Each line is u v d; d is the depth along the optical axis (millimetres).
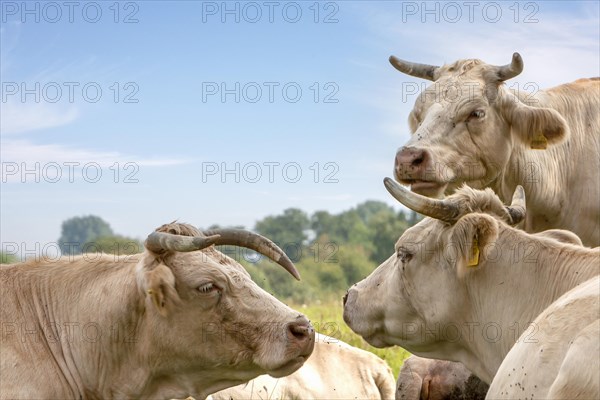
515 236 7230
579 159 9711
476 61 9469
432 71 9781
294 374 10062
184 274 6957
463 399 8805
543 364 5656
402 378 9016
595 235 9719
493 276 7195
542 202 9477
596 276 6438
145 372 7121
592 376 5199
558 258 7047
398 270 7637
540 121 9109
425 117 9203
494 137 9125
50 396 6918
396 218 51719
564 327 5707
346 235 58281
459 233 7031
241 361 7066
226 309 7031
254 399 9500
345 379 10492
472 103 9062
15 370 6844
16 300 7160
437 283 7414
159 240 6805
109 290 7141
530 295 7055
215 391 7309
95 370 7117
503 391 5969
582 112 9844
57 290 7254
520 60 9070
